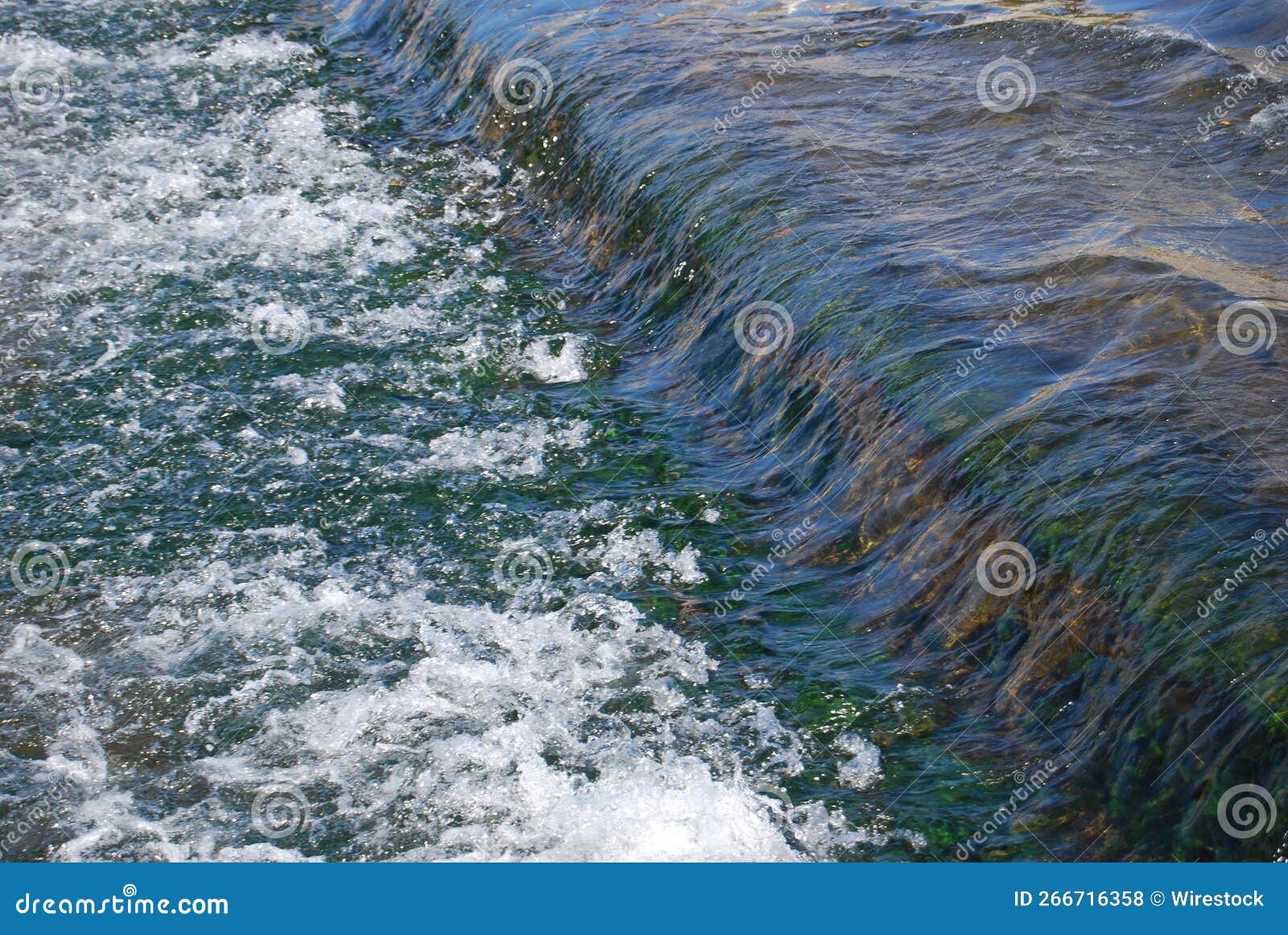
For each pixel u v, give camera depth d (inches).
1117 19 381.7
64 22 466.0
